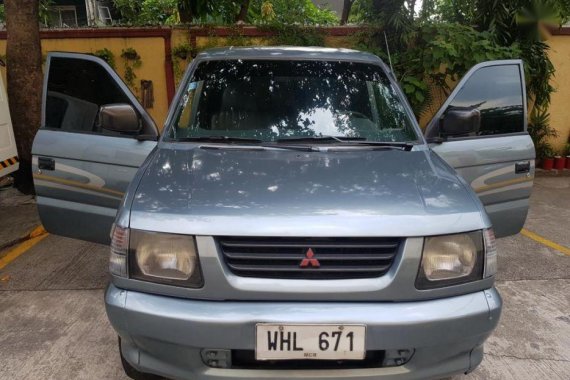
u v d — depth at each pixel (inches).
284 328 76.6
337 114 121.6
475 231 84.3
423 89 256.8
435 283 81.3
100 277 153.9
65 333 122.6
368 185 90.7
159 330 78.3
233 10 320.5
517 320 132.0
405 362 80.7
